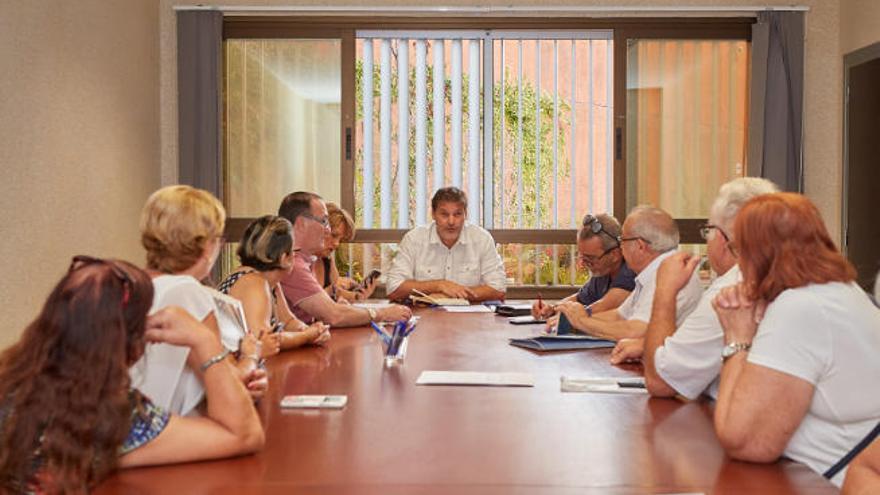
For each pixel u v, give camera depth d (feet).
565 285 20.58
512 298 20.40
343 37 19.81
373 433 6.12
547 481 5.06
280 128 20.04
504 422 6.50
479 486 4.95
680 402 7.23
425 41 20.58
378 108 20.56
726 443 5.53
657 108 19.92
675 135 19.94
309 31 19.79
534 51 20.72
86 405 4.47
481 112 20.72
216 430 5.32
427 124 20.67
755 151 19.21
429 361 9.36
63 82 14.94
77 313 4.55
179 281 6.36
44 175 14.32
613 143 19.94
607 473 5.23
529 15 19.74
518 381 8.08
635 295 11.57
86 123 15.87
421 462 5.41
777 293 5.87
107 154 16.81
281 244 9.69
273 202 20.10
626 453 5.68
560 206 20.92
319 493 4.78
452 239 17.24
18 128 13.47
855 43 18.70
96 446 4.55
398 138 20.62
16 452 4.41
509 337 11.39
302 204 12.50
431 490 4.87
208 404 5.44
